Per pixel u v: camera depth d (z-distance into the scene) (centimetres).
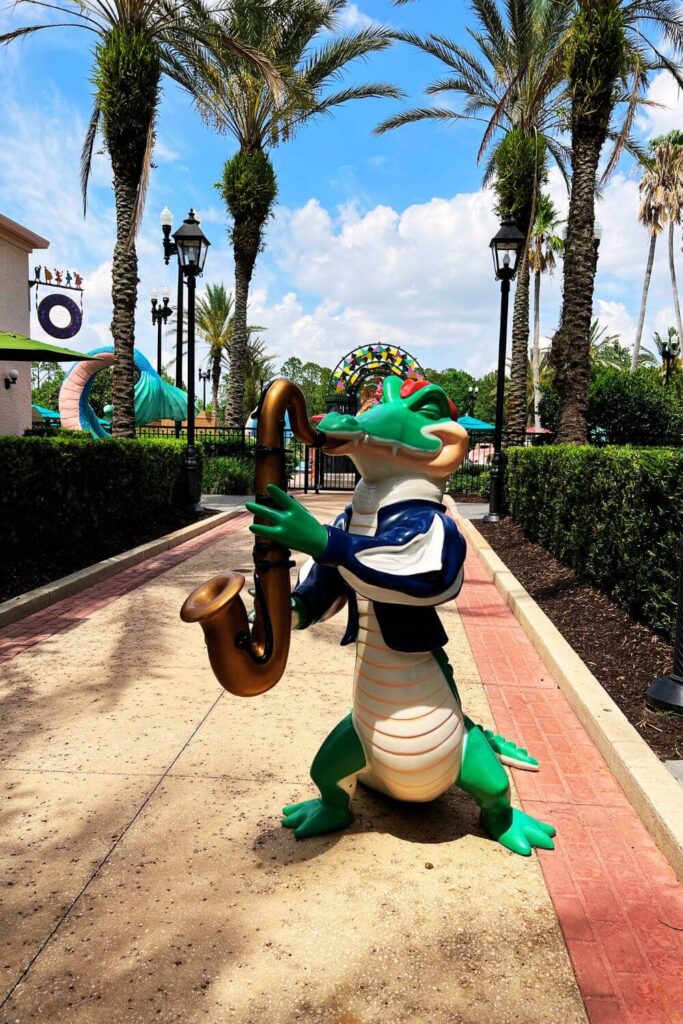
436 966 233
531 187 2022
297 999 218
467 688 500
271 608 248
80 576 773
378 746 281
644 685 478
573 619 642
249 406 4034
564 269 1338
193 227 1316
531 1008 216
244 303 2347
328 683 498
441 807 335
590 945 245
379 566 246
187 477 1343
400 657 276
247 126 2192
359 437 265
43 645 574
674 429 2562
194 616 232
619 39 1228
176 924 251
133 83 1351
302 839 304
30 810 325
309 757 381
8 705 450
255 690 246
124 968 229
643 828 322
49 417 3138
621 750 370
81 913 256
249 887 271
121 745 394
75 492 878
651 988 226
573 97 1274
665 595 529
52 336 2222
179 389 2675
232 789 346
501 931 250
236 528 1259
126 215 1420
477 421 3162
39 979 225
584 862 294
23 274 1550
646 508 562
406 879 278
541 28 1888
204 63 1548
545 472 980
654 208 3775
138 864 285
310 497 1898
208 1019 210
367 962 234
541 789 358
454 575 259
